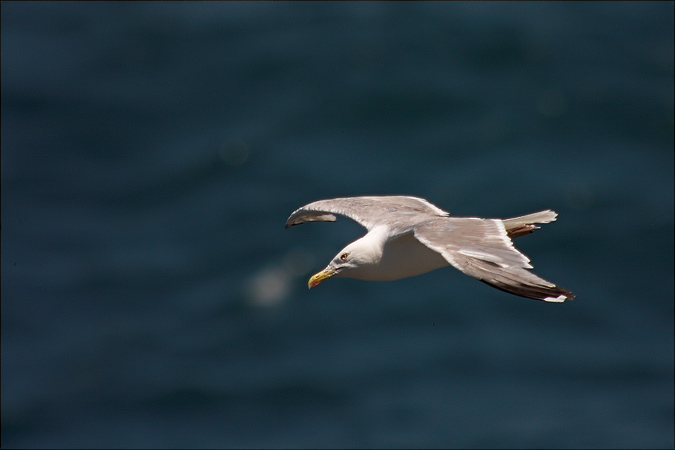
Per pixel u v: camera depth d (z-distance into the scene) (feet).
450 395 75.05
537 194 99.55
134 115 122.83
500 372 77.00
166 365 80.74
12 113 124.06
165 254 95.96
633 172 103.24
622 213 95.86
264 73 127.65
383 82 120.57
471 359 78.59
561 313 83.51
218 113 121.19
